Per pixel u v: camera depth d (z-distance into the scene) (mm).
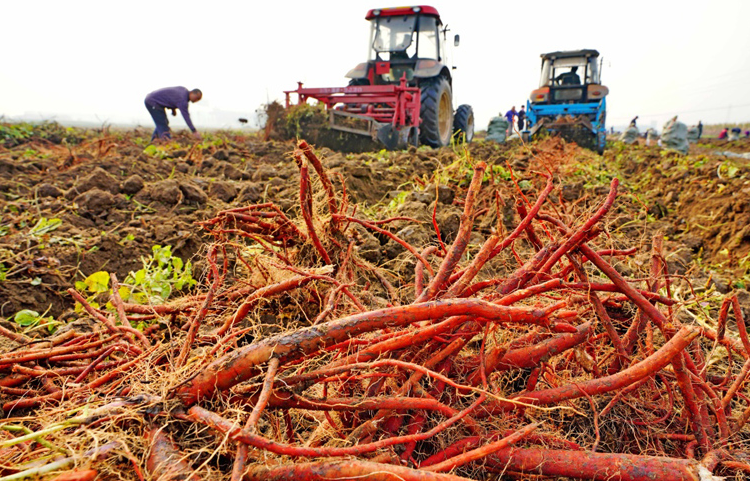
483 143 14008
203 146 9297
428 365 1667
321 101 12125
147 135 14211
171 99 11039
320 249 2469
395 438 1297
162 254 3646
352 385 1747
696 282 3742
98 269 3785
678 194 7469
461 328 1719
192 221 4824
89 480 1158
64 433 1341
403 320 1400
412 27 13250
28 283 3334
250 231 2707
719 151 21516
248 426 1201
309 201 2344
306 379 1449
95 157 7820
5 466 1209
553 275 2053
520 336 1950
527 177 6168
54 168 7094
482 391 1396
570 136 16234
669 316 2061
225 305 2453
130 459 1224
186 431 1393
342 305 2395
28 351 2102
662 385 2059
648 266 3771
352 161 6895
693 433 1742
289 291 2490
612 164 12008
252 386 1434
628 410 1921
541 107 17188
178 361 1622
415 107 11852
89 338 2299
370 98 11625
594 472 1479
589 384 1631
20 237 3967
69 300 3414
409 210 4602
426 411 1628
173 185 5316
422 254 2365
